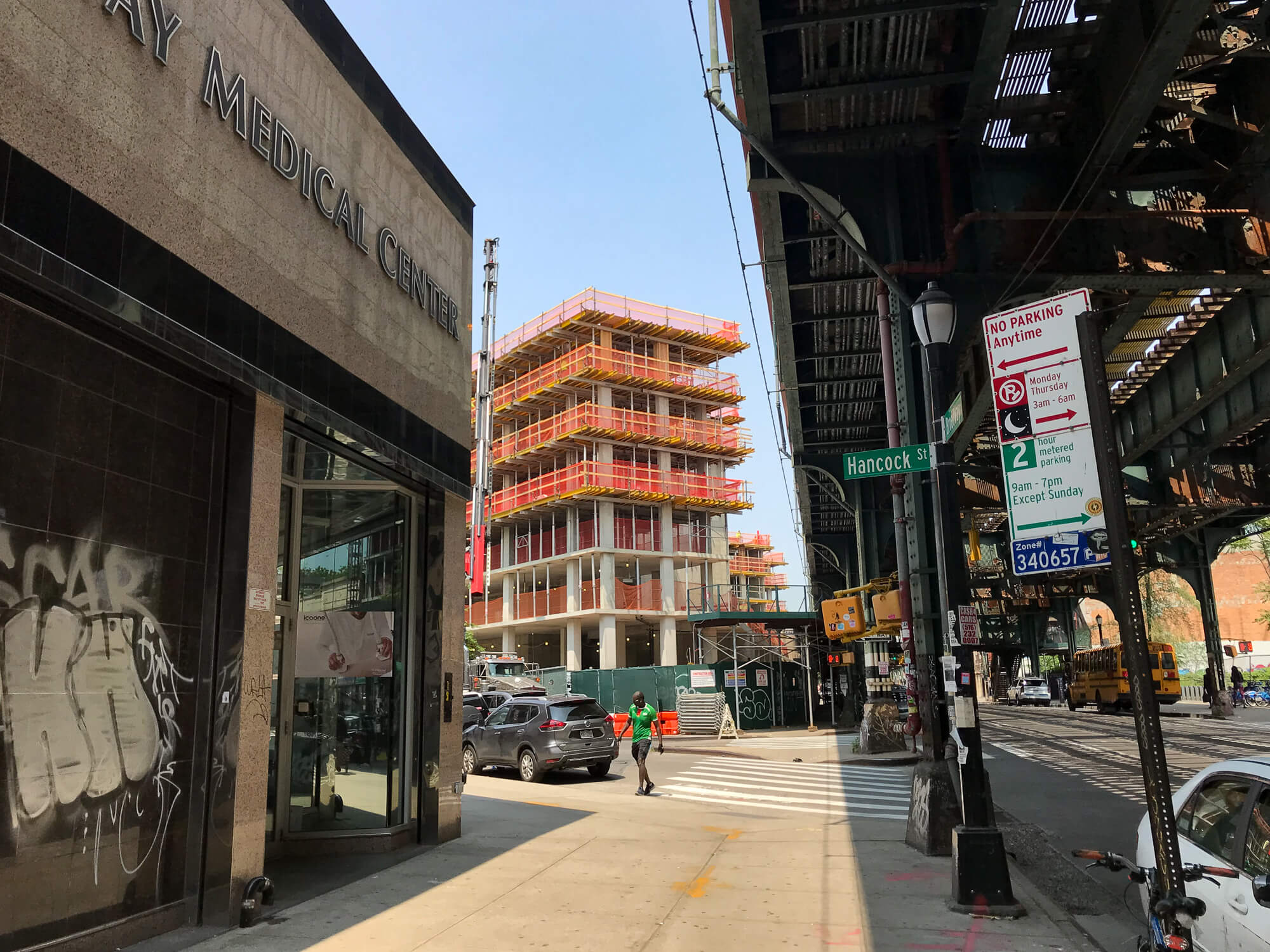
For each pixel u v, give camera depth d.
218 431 7.05
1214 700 38.25
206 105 6.58
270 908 7.10
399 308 9.86
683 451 48.53
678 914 7.02
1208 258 13.34
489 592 52.78
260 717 6.95
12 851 5.03
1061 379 5.11
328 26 8.62
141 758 6.04
